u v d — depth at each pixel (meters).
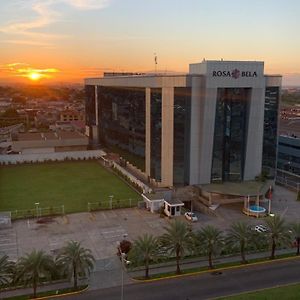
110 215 80.25
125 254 59.53
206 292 50.72
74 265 50.25
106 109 140.00
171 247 54.97
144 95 101.25
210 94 90.06
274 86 95.62
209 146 92.69
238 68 91.06
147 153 100.94
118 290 51.28
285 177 109.44
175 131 92.25
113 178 111.62
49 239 68.19
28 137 152.25
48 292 50.50
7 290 50.88
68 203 87.75
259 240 58.66
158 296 49.84
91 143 152.50
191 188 92.56
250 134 94.81
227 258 60.19
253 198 87.00
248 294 49.66
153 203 82.00
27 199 90.56
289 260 60.00
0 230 72.06
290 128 150.00
